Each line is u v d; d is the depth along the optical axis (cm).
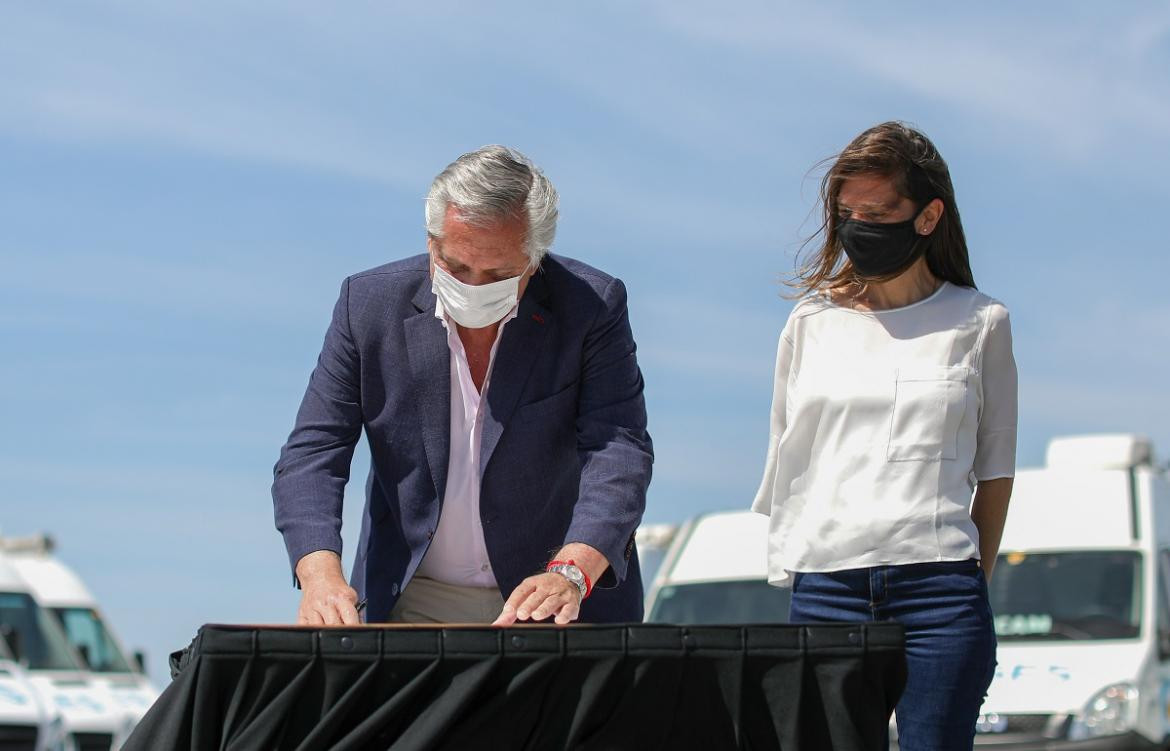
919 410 374
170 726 279
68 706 1488
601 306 383
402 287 379
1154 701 940
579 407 385
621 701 291
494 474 375
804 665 294
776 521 390
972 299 384
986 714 941
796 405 387
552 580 343
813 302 395
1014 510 1037
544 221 353
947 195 380
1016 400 386
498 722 288
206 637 280
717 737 294
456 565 386
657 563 1201
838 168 378
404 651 284
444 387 375
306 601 339
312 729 283
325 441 375
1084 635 966
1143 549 995
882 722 297
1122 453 1050
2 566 1595
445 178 352
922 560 368
